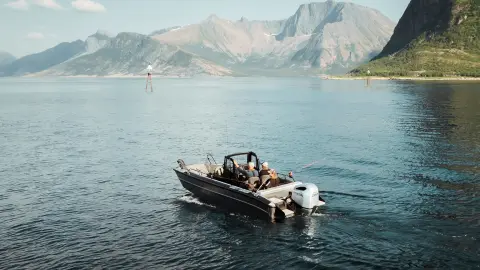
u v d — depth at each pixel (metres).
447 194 24.05
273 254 17.25
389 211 21.50
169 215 22.06
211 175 24.47
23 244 18.50
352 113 75.12
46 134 52.41
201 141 45.69
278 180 22.33
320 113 76.94
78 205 23.91
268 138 46.81
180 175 25.94
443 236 18.34
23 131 55.31
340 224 20.00
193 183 24.88
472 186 25.53
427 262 16.20
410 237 18.38
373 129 52.19
